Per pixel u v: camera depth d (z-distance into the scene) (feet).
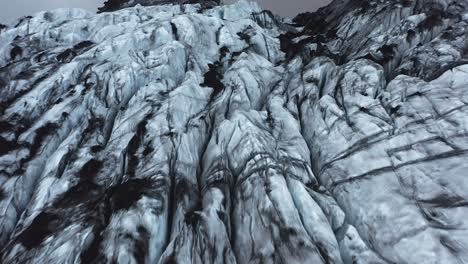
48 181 57.11
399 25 96.89
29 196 56.70
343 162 54.54
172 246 40.34
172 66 89.81
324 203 47.19
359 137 56.90
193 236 41.98
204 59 100.12
